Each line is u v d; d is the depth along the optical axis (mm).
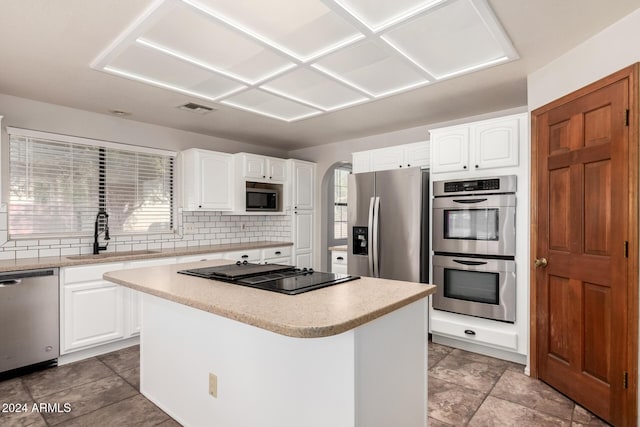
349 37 2080
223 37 2082
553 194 2459
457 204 3172
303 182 5195
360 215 3855
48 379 2670
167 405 2201
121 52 2242
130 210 3891
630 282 1910
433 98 3162
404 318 1676
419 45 2217
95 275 3086
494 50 2299
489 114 3615
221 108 3420
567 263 2336
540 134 2566
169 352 2174
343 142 5004
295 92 3027
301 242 5156
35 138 3229
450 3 1750
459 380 2631
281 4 1751
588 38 2154
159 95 3053
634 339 1893
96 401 2346
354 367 1331
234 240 4945
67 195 3443
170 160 4254
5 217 3084
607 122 2043
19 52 2262
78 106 3365
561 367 2400
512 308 2898
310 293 1639
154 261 3475
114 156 3766
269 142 5082
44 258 3203
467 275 3141
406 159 3855
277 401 1568
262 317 1247
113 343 3264
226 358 1796
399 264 3516
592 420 2094
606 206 2055
